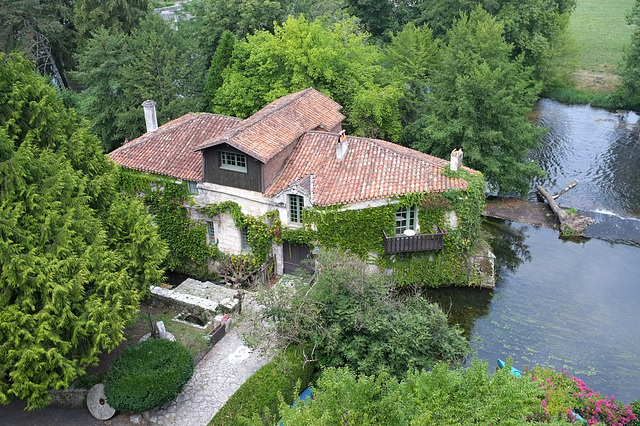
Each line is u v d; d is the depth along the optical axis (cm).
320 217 3009
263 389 2272
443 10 6300
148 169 3344
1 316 1862
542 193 4494
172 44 5091
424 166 3133
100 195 2472
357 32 5691
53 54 5928
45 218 2016
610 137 5603
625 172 4878
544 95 6825
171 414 2209
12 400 2267
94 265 2106
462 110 3972
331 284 2519
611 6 9500
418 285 3247
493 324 3047
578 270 3566
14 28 5475
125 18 5469
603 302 3241
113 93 4844
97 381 2241
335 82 4478
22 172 1997
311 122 3528
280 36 4531
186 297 2834
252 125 3183
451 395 1678
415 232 3109
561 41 6438
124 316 2183
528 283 3425
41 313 1886
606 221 4125
